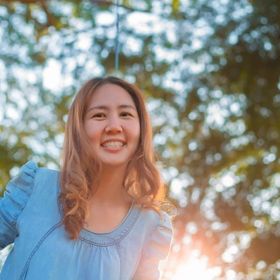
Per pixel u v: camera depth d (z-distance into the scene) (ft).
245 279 38.24
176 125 38.09
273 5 37.01
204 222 38.04
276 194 38.52
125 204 10.23
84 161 9.94
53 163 33.96
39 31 33.12
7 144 34.17
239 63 37.52
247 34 37.11
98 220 9.99
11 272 9.64
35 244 9.62
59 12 32.86
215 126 38.09
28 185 10.05
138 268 10.27
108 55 36.11
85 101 10.16
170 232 10.49
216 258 37.93
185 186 37.91
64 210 9.77
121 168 10.18
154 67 37.40
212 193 38.42
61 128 35.27
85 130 10.07
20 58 35.01
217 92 38.01
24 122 34.91
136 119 10.25
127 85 10.42
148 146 10.39
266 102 37.73
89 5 33.14
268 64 37.40
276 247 38.37
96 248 9.79
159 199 10.50
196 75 37.88
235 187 38.40
